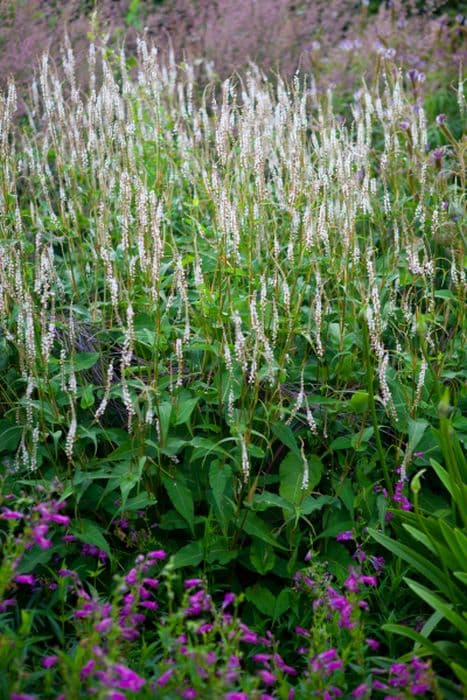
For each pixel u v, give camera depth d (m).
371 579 2.70
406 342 3.70
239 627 2.44
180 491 3.06
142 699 2.22
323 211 3.53
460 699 2.47
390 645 2.77
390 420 3.42
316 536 3.17
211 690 2.13
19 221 3.56
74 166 4.23
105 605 2.43
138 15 6.83
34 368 3.02
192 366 3.41
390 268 3.85
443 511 3.12
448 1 7.88
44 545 2.36
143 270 3.37
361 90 5.24
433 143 5.90
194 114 4.61
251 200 3.59
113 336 3.62
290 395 3.36
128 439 3.21
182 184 4.55
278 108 4.24
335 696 2.42
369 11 8.32
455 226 4.07
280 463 3.31
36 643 2.80
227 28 6.81
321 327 3.50
